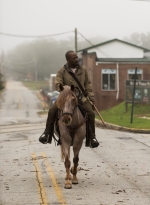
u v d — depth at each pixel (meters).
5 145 19.33
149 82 39.44
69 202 9.30
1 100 78.75
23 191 10.40
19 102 74.44
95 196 9.81
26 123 32.66
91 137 11.06
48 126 11.15
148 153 16.31
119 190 10.38
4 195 10.02
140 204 9.11
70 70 10.88
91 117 10.97
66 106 9.88
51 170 13.10
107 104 58.62
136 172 12.69
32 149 17.75
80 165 13.87
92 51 63.47
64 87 10.20
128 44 63.91
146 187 10.75
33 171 12.98
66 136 10.52
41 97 86.75
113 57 63.66
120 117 33.78
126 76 58.53
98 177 11.98
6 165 14.10
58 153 16.55
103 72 58.34
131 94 40.97
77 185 10.99
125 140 20.25
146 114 38.12
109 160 14.80
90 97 11.05
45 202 9.33
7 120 35.97
